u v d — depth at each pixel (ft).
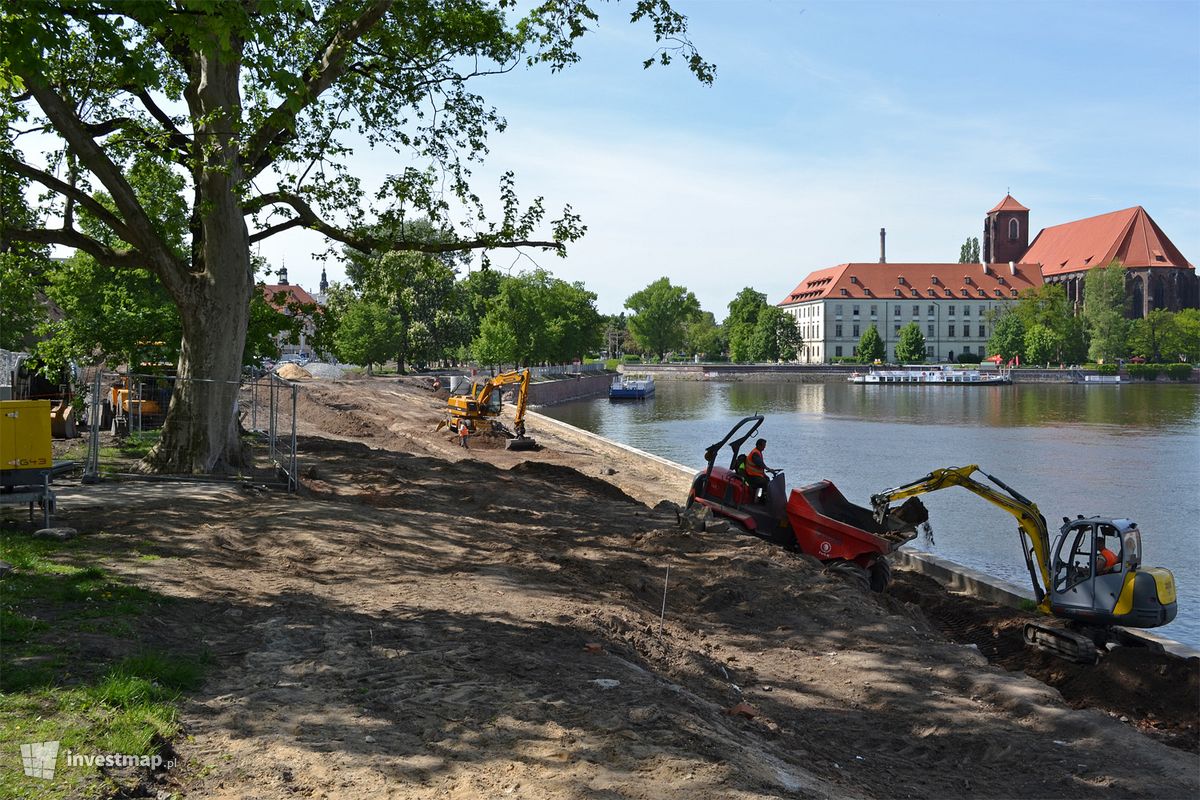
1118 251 561.02
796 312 638.53
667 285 602.03
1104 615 44.86
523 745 21.72
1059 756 29.25
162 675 24.21
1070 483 130.82
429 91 70.18
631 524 60.44
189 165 57.93
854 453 169.68
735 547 52.44
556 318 363.35
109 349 88.28
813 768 24.82
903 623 43.70
